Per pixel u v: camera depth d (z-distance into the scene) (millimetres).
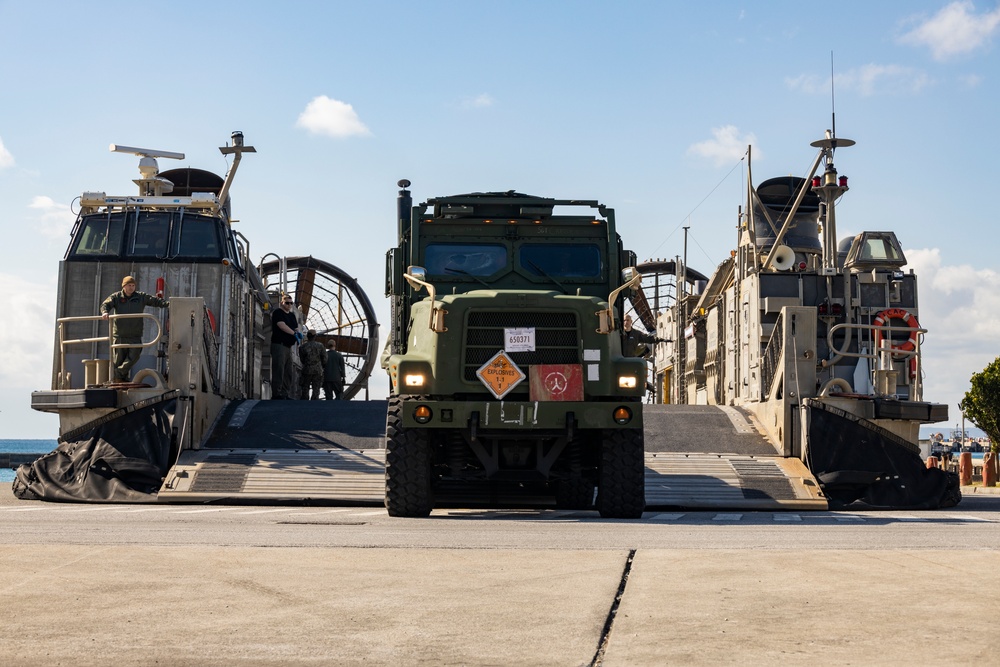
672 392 34469
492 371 12258
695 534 9617
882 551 7793
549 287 13875
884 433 17078
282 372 24016
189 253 21359
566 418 12047
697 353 31891
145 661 4262
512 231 14023
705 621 5023
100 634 4711
